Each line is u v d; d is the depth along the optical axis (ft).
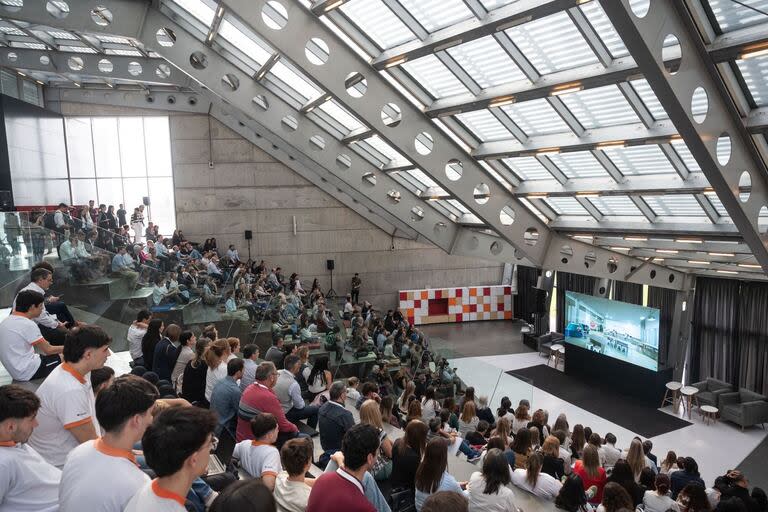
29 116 49.65
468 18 20.42
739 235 26.48
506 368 58.70
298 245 65.16
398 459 14.67
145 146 59.77
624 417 46.37
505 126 26.66
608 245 37.60
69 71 45.44
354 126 34.63
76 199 58.13
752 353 46.03
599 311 54.08
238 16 23.07
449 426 25.96
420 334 49.42
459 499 5.89
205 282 42.60
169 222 61.36
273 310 40.65
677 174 25.11
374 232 68.03
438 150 29.73
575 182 29.53
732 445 40.86
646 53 16.21
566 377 56.39
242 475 13.21
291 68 30.32
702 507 18.92
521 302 74.38
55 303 22.18
